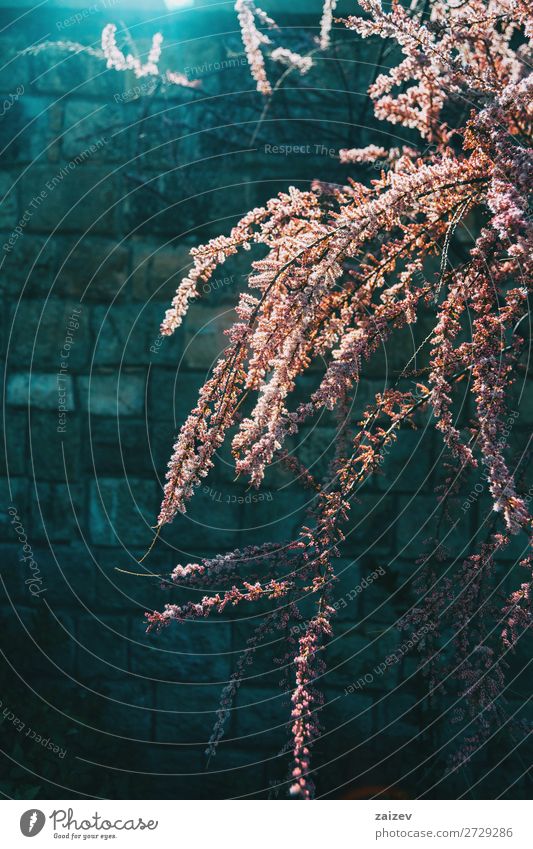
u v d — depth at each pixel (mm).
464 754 1213
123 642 2951
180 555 2891
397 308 1011
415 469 2695
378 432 1078
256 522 2814
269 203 1075
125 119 2756
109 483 2910
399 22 1001
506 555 2600
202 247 1047
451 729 2545
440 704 2168
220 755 2922
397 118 1170
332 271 902
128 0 2664
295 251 957
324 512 1126
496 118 953
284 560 1247
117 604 2939
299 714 1002
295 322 907
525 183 840
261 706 2891
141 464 2893
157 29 2654
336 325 1004
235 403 963
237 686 1426
